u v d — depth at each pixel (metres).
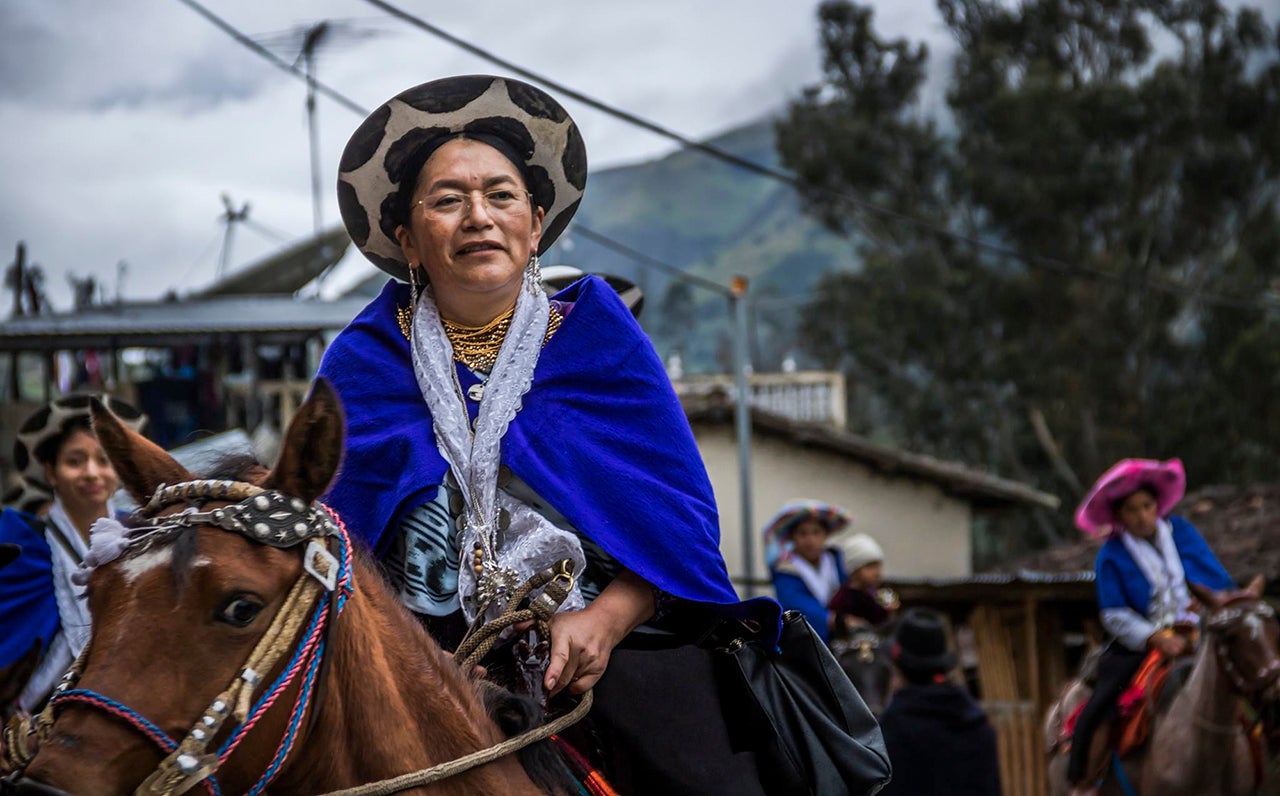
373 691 2.47
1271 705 8.67
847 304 31.16
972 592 13.99
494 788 2.61
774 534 10.96
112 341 16.27
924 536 21.28
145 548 2.22
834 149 30.64
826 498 20.95
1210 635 8.39
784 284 197.38
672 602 3.10
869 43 31.53
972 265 29.75
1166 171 29.05
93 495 4.75
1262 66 31.12
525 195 3.21
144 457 2.38
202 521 2.24
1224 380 28.33
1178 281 30.34
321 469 2.37
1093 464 28.77
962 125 31.19
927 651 8.53
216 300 17.19
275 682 2.24
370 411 3.09
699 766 2.99
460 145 3.20
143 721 2.10
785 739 3.13
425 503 2.99
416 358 3.13
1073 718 9.32
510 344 3.14
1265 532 15.46
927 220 30.28
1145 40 31.08
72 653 4.57
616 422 3.11
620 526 2.97
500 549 2.97
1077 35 31.84
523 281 3.28
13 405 16.39
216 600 2.19
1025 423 30.42
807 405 27.48
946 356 29.48
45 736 2.11
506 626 2.83
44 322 16.47
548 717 2.95
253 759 2.23
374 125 3.17
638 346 3.20
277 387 16.53
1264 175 29.80
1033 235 29.14
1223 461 28.12
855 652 10.30
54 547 4.69
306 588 2.30
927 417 30.05
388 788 2.44
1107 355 28.45
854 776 3.15
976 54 30.92
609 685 3.01
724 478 20.38
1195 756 8.39
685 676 3.07
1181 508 17.25
